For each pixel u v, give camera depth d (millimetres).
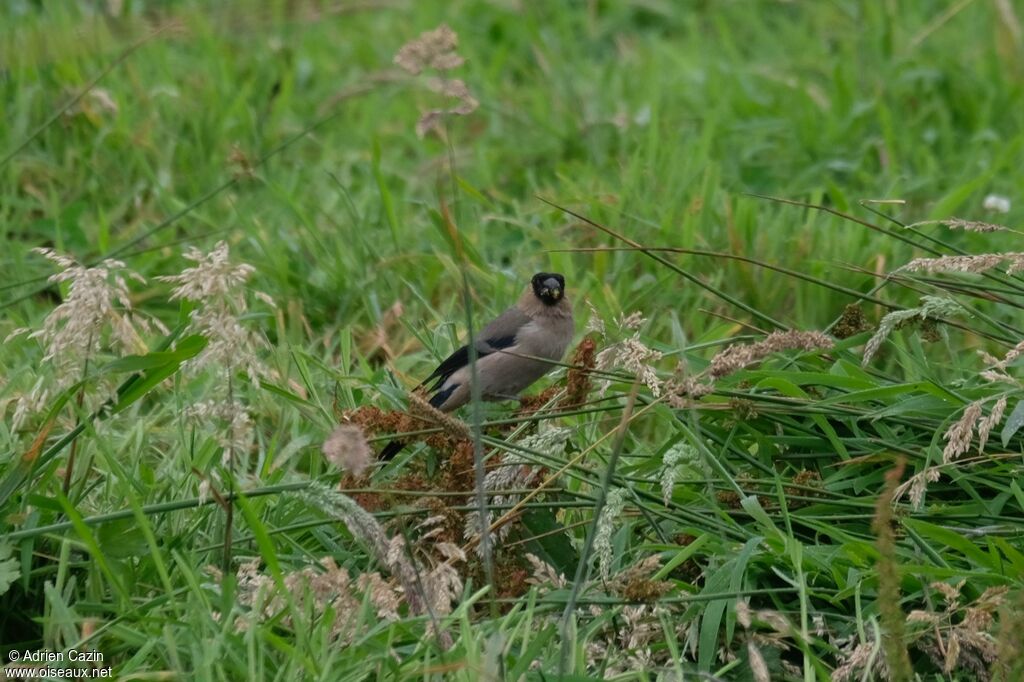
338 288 12648
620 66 17828
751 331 12031
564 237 13523
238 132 15664
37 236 13930
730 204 12875
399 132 16312
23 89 15547
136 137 15070
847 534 8156
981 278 12102
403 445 9078
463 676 7031
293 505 8914
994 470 8586
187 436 9734
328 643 7414
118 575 7891
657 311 12258
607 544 7746
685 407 8383
